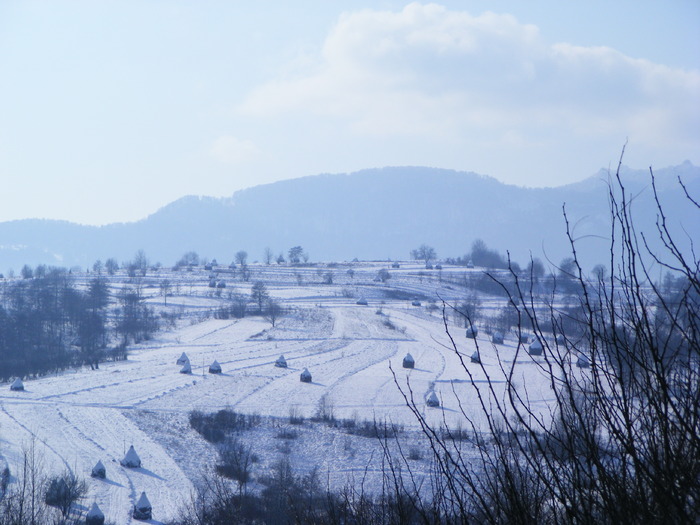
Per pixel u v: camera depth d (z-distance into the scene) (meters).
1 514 29.30
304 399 73.50
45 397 72.19
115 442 55.72
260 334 120.50
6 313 122.88
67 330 121.12
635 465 3.99
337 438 55.28
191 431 59.84
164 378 84.38
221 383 81.56
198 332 124.00
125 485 44.34
